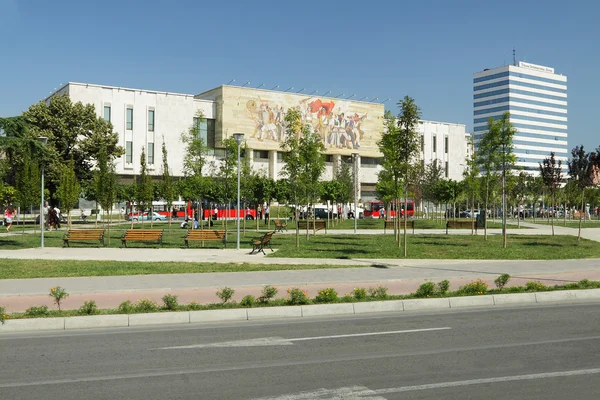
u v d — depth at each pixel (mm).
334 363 7387
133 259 20625
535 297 12898
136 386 6418
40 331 9734
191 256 21953
